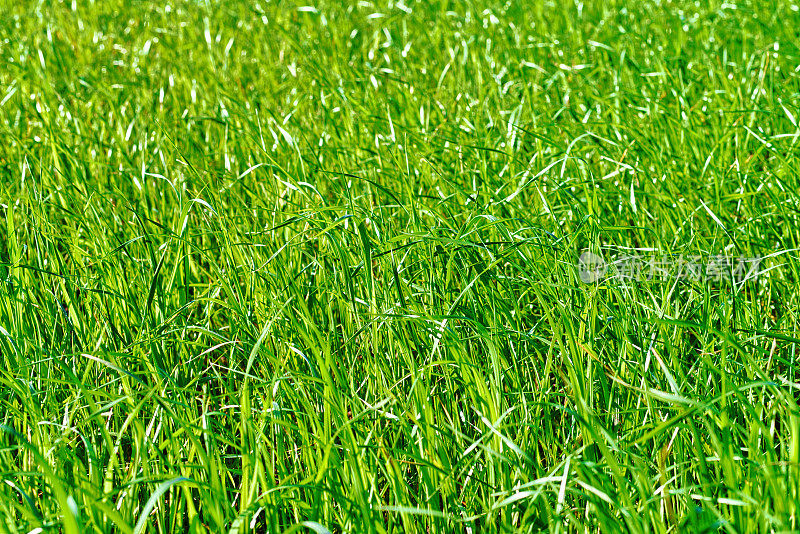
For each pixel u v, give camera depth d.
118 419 2.12
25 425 1.96
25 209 2.78
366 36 5.47
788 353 2.18
